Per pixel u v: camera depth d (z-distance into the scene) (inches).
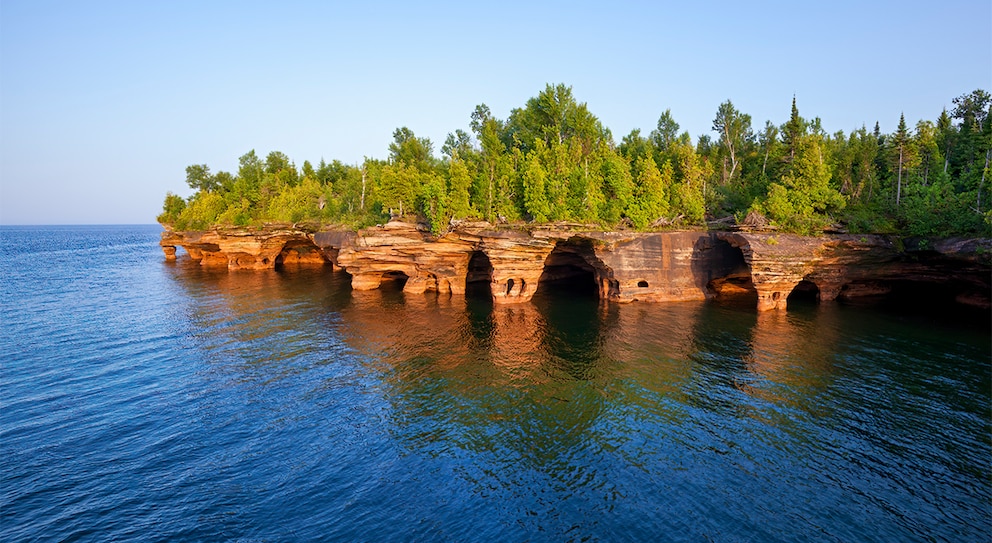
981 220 1800.0
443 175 2760.8
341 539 757.3
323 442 1053.8
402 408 1226.0
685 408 1205.7
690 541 749.9
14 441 1039.0
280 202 4138.8
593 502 848.3
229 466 957.8
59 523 784.9
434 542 753.0
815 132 3115.2
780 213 2108.8
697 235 2330.2
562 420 1156.5
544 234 2181.3
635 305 2292.1
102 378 1407.5
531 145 3002.0
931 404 1194.6
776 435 1065.5
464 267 2605.8
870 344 1654.8
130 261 5073.8
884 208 2146.9
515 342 1764.3
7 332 1908.2
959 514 800.9
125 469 941.8
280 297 2637.8
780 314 2082.9
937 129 2699.3
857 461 958.4
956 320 1950.1
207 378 1416.1
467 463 975.0
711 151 3255.4
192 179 5275.6
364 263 2677.2
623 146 3270.2
